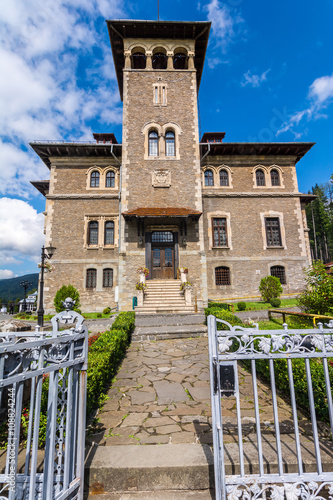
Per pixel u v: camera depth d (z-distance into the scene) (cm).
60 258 1980
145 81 1867
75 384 259
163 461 277
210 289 1972
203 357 696
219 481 226
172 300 1562
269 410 402
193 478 269
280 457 236
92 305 1945
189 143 1805
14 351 194
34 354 218
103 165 2102
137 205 1720
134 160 1762
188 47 1917
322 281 764
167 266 1797
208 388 495
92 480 268
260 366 526
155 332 918
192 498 258
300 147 2069
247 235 2053
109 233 2067
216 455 230
